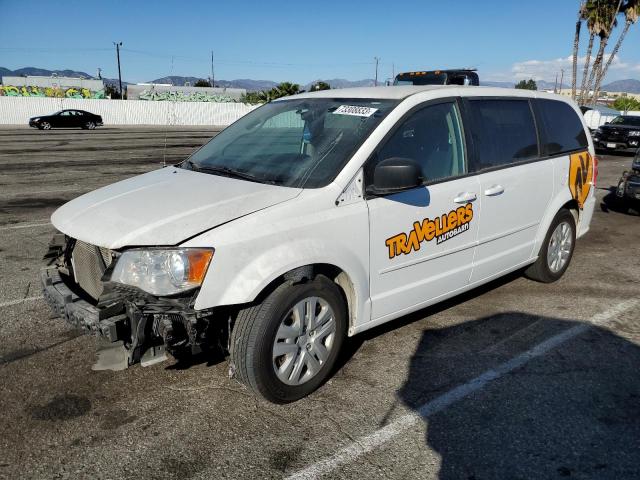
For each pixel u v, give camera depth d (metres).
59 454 2.77
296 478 2.63
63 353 3.80
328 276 3.39
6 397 3.26
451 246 3.92
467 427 3.05
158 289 2.79
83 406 3.19
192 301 2.80
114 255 2.94
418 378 3.56
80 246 3.28
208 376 3.54
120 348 2.96
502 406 3.26
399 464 2.74
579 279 5.59
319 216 3.13
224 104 48.94
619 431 3.03
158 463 2.72
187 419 3.08
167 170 4.08
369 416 3.14
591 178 5.49
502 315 4.60
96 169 13.70
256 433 2.96
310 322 3.20
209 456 2.77
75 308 3.03
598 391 3.44
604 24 35.25
